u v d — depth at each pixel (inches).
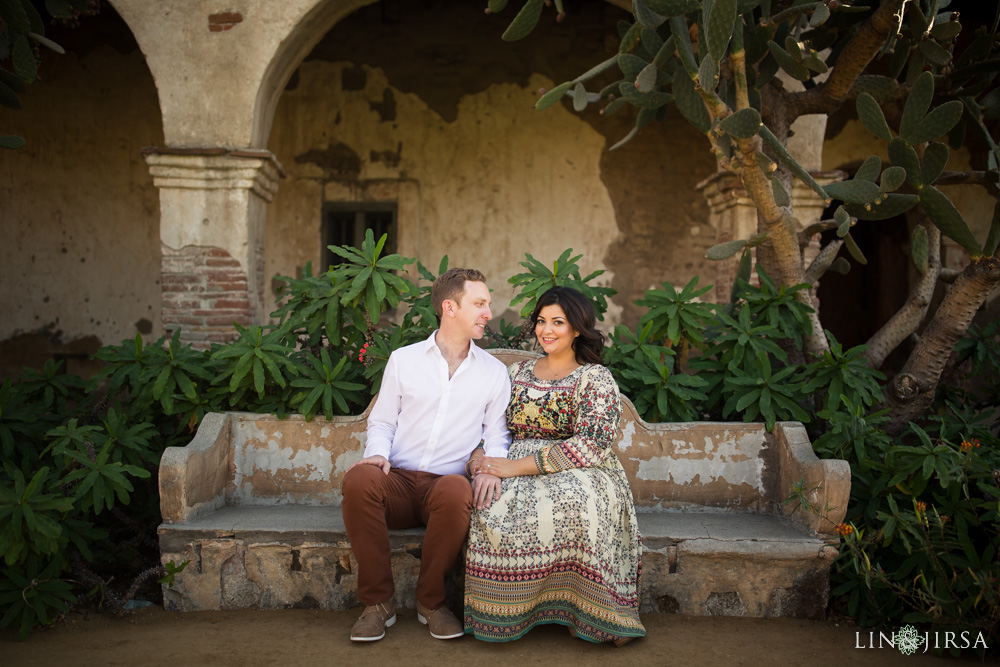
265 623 109.7
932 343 145.7
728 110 127.4
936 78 145.7
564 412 108.7
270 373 134.8
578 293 111.6
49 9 136.9
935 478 123.7
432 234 291.0
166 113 193.9
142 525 134.3
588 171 290.4
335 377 134.3
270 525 116.6
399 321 280.2
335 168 291.1
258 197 202.4
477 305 111.7
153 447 140.3
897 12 129.9
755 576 113.4
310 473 132.7
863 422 126.1
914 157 129.0
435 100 289.9
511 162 290.8
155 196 289.4
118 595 116.3
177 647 101.0
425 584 103.3
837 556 110.6
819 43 153.9
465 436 113.3
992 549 108.2
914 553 111.2
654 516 127.8
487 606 99.0
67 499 108.6
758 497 130.2
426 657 97.6
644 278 290.7
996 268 134.6
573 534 100.6
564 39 289.0
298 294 146.9
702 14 118.3
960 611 104.0
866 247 318.3
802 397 137.6
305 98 290.5
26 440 136.6
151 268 290.7
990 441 132.6
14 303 282.0
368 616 103.3
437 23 288.8
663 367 135.0
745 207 202.8
